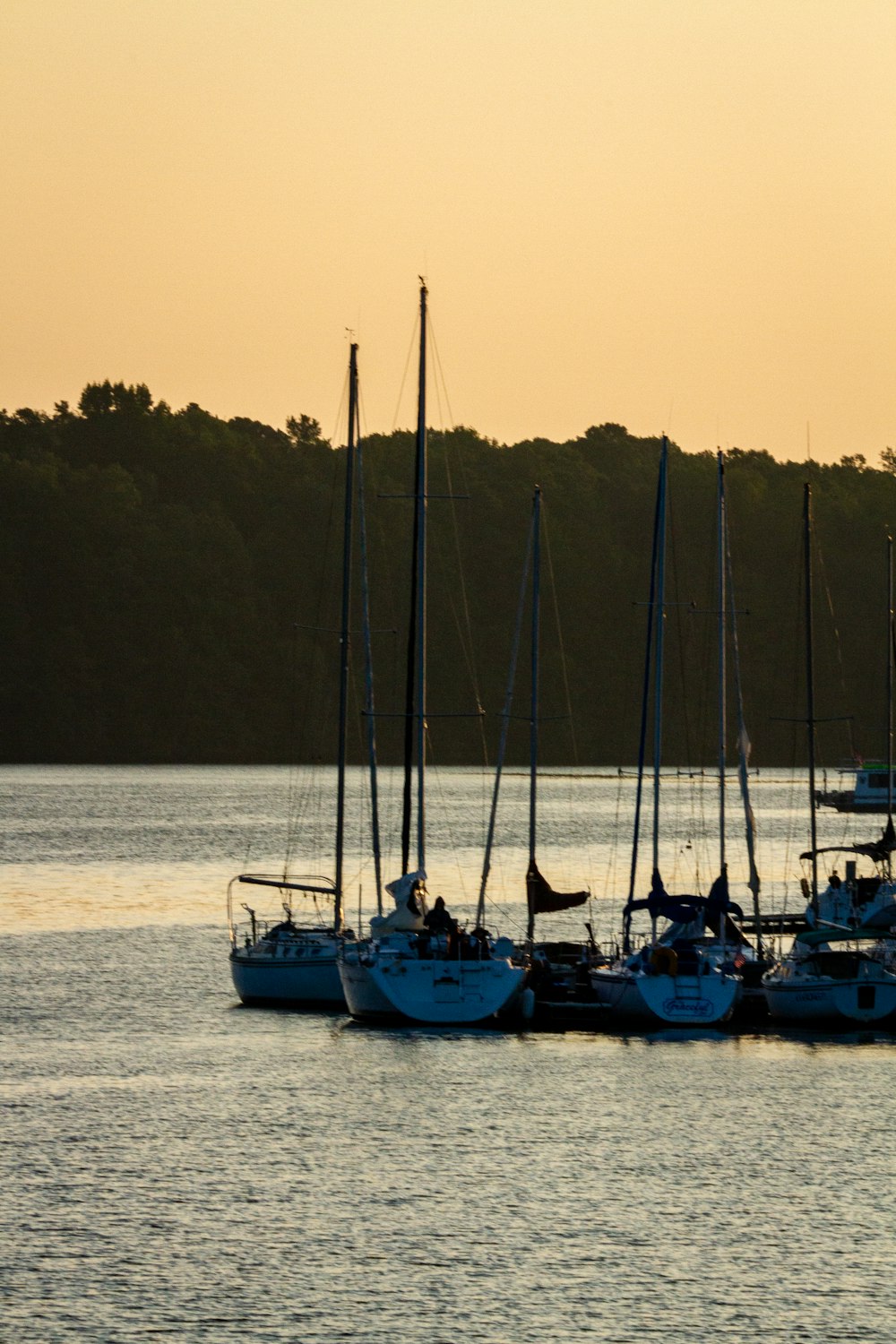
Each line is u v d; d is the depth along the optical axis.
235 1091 140.00
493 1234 106.31
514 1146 125.06
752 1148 124.94
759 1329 93.25
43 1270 99.94
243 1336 91.81
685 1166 120.44
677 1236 106.19
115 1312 94.44
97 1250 103.00
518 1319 94.12
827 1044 161.12
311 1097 138.38
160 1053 154.00
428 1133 128.25
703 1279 99.44
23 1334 91.75
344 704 191.62
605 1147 124.94
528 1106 136.38
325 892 187.38
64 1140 125.31
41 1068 147.75
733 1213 110.38
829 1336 92.44
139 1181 115.75
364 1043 158.75
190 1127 129.00
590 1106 136.62
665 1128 130.12
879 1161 121.81
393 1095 139.12
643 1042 161.25
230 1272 99.88
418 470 185.88
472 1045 159.00
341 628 195.12
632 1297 97.00
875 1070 149.88
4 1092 138.88
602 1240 105.44
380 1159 121.19
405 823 181.88
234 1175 117.38
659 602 198.62
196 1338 91.56
